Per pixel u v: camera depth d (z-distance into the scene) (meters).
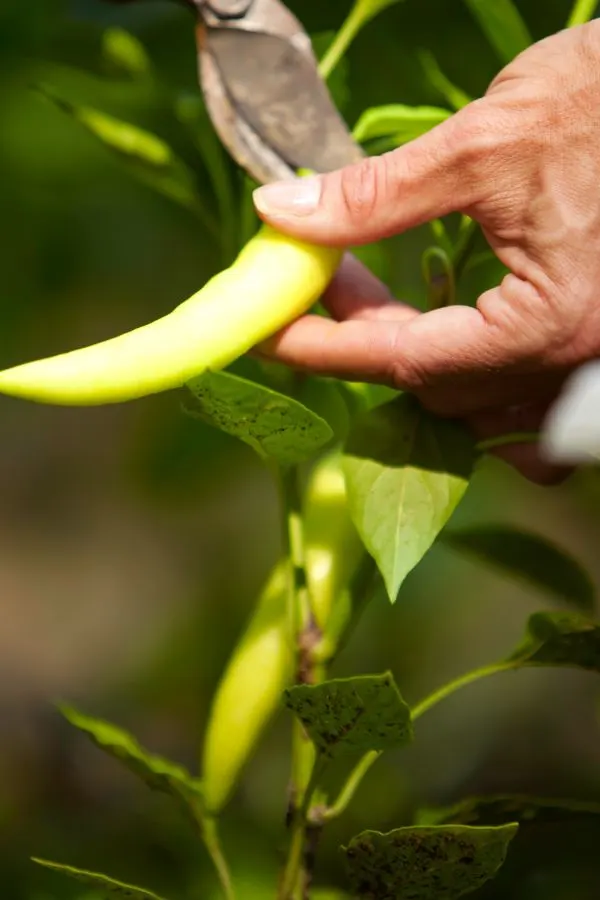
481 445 0.84
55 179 1.52
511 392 0.81
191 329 0.78
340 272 0.84
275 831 1.25
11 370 0.76
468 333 0.80
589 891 1.04
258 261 0.80
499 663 0.85
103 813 1.54
